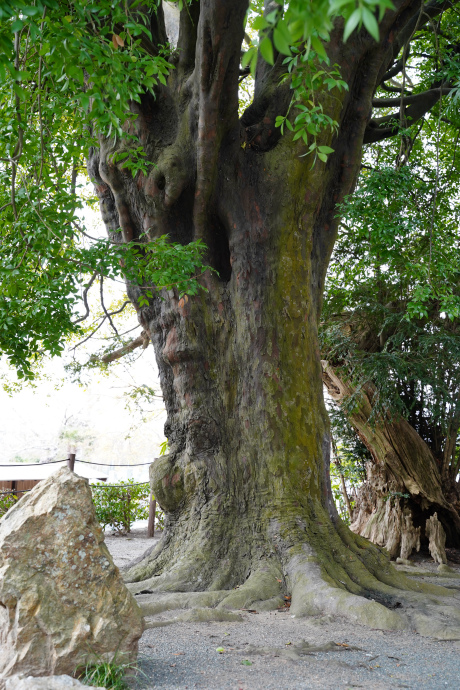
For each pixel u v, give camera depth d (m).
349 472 12.56
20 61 5.09
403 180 8.12
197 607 5.37
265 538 6.56
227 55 6.16
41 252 5.42
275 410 6.89
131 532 14.78
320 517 6.73
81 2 4.26
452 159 11.88
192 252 5.86
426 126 12.20
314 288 7.86
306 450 6.89
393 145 12.13
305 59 3.33
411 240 10.31
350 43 7.06
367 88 7.65
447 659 4.16
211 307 7.35
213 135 6.64
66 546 3.46
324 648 4.30
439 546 10.33
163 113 7.29
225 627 4.90
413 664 4.02
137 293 7.71
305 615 5.41
